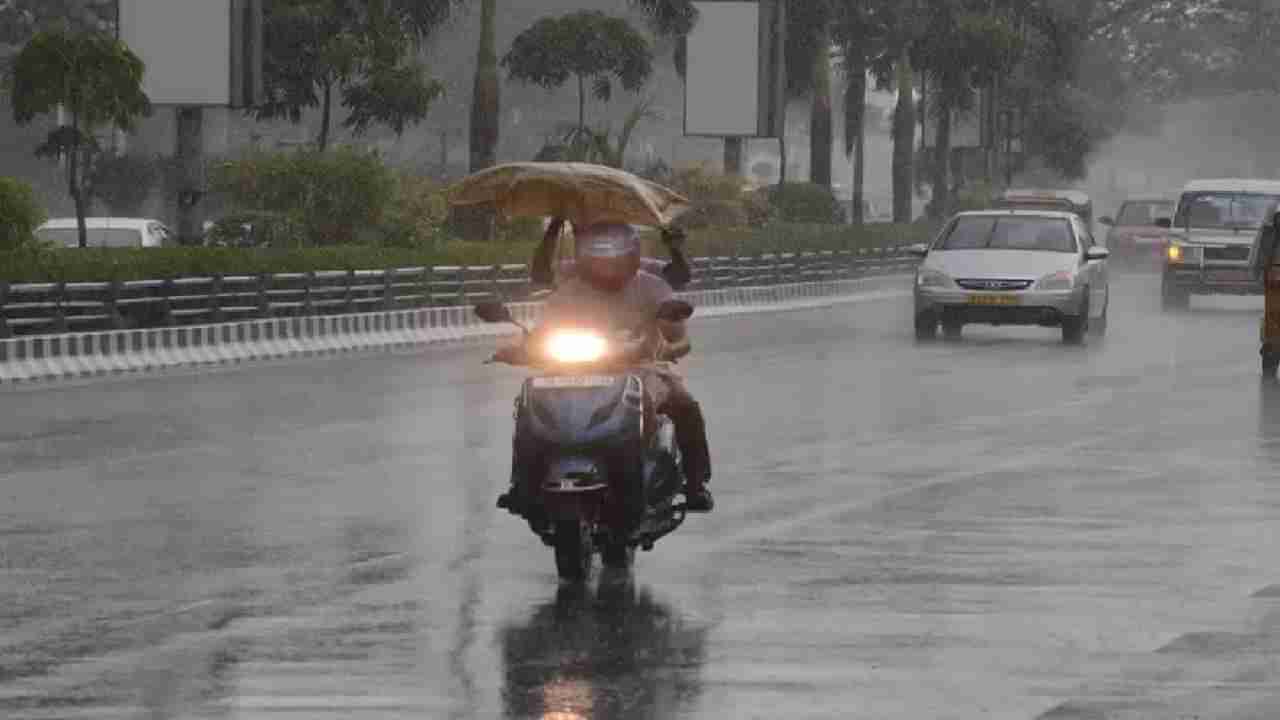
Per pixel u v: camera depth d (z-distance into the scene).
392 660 16.25
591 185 20.58
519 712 14.50
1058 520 24.22
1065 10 146.88
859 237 91.12
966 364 49.09
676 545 22.27
